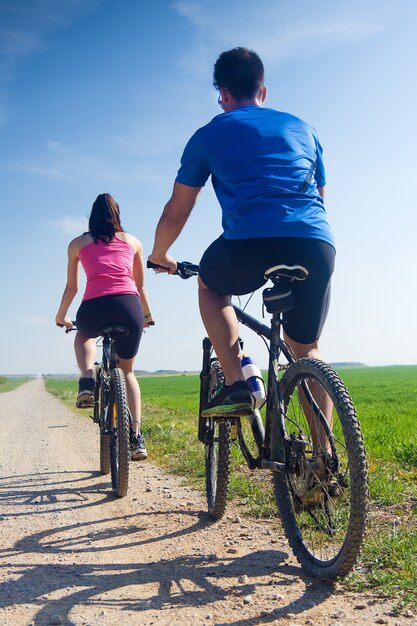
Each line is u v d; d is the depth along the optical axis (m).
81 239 5.42
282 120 3.29
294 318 3.24
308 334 3.29
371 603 2.65
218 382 4.13
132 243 5.52
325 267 3.07
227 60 3.46
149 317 5.88
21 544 3.84
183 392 40.53
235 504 4.66
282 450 3.22
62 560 3.46
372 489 4.62
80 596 2.87
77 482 6.01
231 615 2.59
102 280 5.26
